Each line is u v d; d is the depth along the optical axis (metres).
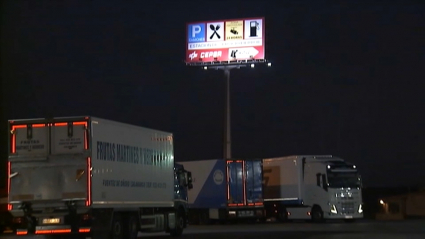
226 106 55.41
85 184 21.70
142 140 25.73
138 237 30.17
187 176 31.06
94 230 21.94
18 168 22.23
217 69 57.06
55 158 21.95
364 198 58.25
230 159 39.72
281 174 42.81
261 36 56.56
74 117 21.97
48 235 22.72
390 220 46.81
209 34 57.31
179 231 29.45
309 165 41.22
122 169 23.86
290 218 42.09
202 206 40.22
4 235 34.72
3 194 37.41
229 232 30.91
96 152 22.12
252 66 56.66
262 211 40.16
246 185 39.84
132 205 24.52
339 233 28.77
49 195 21.89
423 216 54.59
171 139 28.78
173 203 28.36
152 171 26.50
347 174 40.44
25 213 22.05
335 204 39.91
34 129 22.19
